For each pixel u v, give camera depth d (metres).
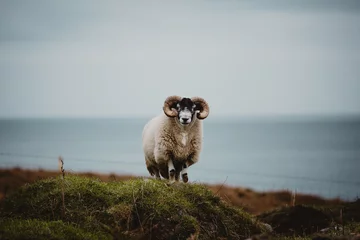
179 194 23.00
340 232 22.30
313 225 25.19
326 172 127.38
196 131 26.84
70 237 19.03
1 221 19.75
